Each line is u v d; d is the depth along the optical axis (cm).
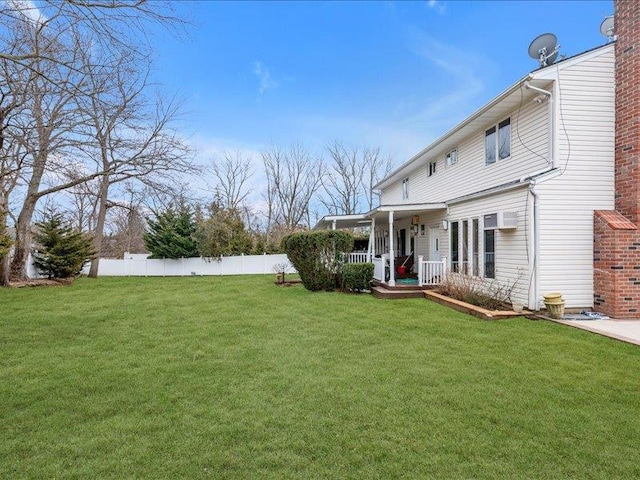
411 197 1956
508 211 979
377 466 305
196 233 2316
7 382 489
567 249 900
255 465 306
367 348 634
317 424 373
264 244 2655
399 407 410
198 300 1163
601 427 367
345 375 507
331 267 1328
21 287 1529
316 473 296
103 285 1628
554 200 898
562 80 909
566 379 489
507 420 380
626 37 885
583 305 903
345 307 1010
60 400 434
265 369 536
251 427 367
